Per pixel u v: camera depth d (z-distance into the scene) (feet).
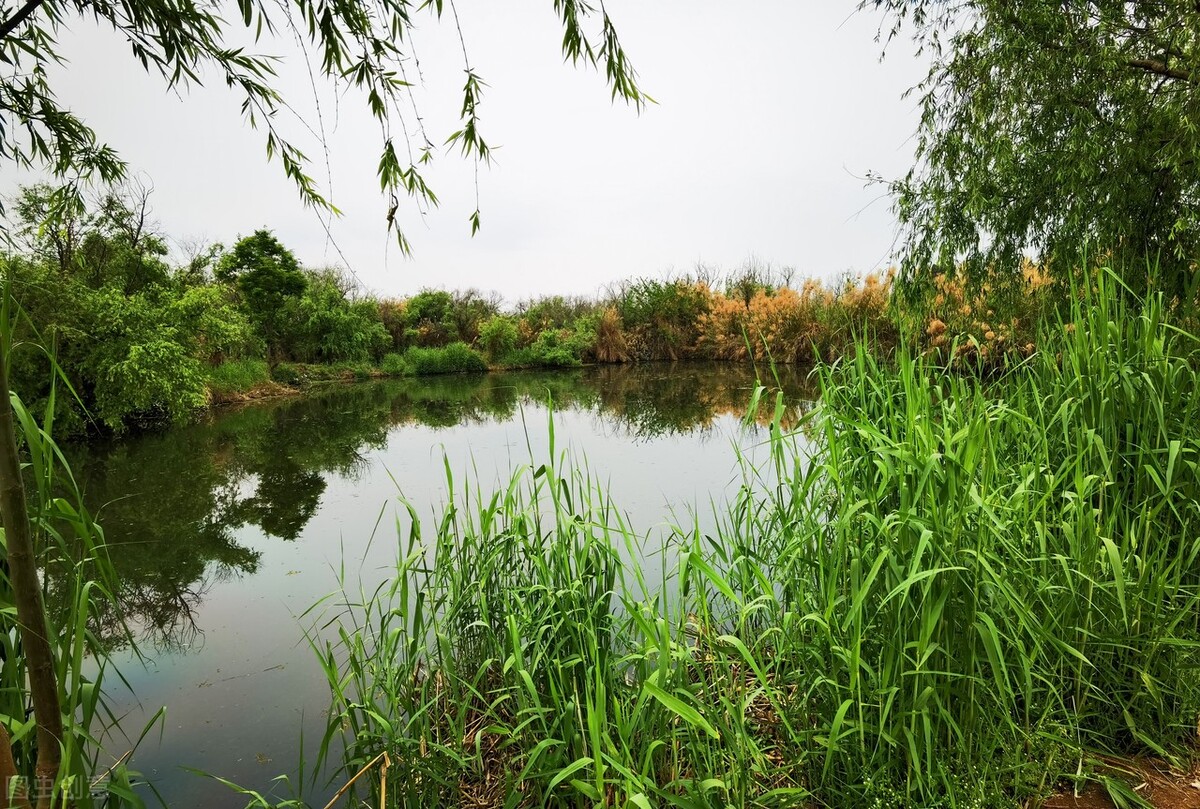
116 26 5.18
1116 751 6.38
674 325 82.99
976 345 8.86
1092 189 13.58
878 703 6.10
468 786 7.14
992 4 14.14
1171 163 12.30
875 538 6.32
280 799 7.43
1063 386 8.31
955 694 6.18
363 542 17.15
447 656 7.57
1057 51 13.56
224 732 8.93
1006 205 14.93
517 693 7.22
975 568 5.74
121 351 33.32
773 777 6.33
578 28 5.82
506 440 31.32
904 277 16.84
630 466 23.20
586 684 6.53
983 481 6.64
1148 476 7.52
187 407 38.29
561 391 55.83
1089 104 13.66
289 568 15.39
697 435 30.04
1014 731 6.00
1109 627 6.71
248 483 24.57
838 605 6.77
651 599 7.93
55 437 33.09
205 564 15.89
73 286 32.73
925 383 6.99
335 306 75.97
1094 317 8.28
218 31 5.39
